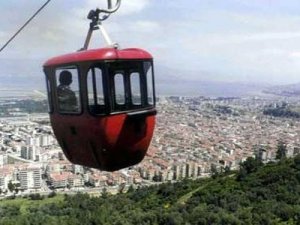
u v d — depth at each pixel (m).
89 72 9.52
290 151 144.38
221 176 81.88
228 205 62.12
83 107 9.77
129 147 10.04
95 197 86.06
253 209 58.56
